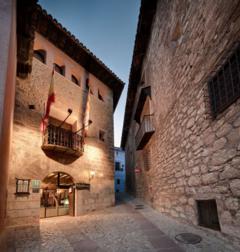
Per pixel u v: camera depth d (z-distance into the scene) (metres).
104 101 12.94
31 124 7.91
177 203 6.31
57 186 8.70
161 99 8.29
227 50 3.70
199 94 4.79
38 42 9.19
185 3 5.63
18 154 7.19
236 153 3.47
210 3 4.25
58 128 8.80
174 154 6.61
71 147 9.12
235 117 3.50
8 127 4.93
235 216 3.50
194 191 5.09
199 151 4.81
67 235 5.26
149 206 10.83
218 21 3.97
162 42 8.03
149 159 11.02
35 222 6.91
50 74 9.34
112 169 11.98
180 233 4.95
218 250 3.70
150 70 10.40
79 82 11.24
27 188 7.11
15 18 5.31
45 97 8.78
